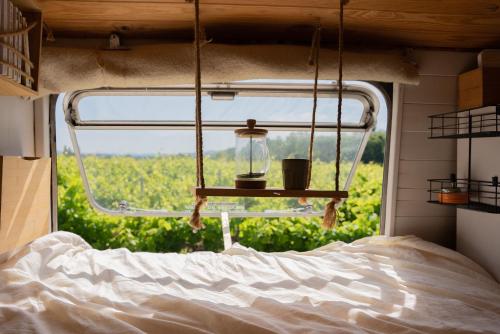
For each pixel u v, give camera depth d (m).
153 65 2.43
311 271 2.22
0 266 1.95
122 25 2.39
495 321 1.63
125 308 1.62
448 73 2.78
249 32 2.49
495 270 2.39
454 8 2.17
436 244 2.67
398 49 2.73
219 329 1.45
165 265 2.30
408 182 2.89
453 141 2.85
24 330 1.33
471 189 2.61
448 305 1.77
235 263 2.35
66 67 2.39
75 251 2.40
